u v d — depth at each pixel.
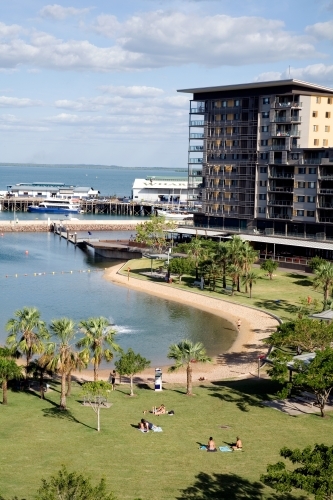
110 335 71.62
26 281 151.62
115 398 69.69
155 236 186.38
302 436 56.44
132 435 56.47
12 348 70.94
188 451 52.78
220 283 143.50
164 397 70.38
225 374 82.81
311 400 67.31
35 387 73.00
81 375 82.00
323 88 169.25
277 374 64.44
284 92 166.25
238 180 180.88
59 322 66.00
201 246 158.12
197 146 192.50
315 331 72.00
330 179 154.50
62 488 36.94
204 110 188.75
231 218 182.75
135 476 47.41
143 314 117.69
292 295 128.38
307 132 166.25
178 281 147.38
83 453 51.72
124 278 154.50
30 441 54.09
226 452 52.50
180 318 114.75
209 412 63.88
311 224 160.75
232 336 102.81
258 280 142.50
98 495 36.91
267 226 173.00
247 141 178.38
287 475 39.12
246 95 176.00
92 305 125.06
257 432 57.62
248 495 44.72
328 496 37.84
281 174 167.62
